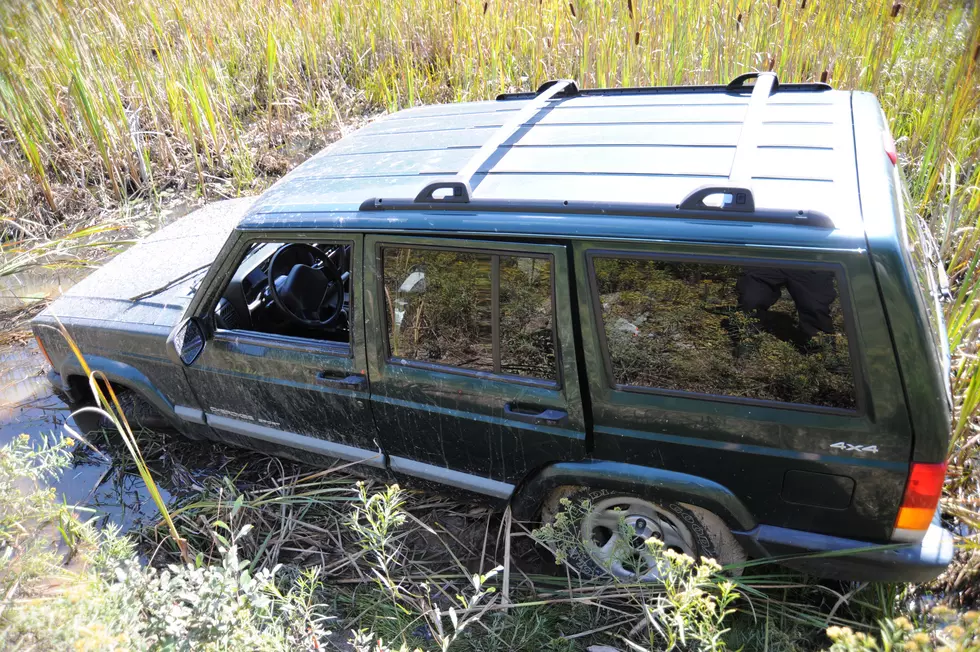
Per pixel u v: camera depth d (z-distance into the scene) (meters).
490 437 2.98
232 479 3.91
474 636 2.95
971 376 3.50
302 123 7.67
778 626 2.83
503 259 2.70
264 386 3.45
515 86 7.13
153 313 3.79
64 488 3.97
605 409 2.72
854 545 2.53
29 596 2.95
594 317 2.62
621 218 2.52
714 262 2.38
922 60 5.82
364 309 3.04
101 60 7.02
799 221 2.28
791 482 2.53
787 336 2.36
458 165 3.09
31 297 5.72
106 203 6.88
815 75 5.88
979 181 4.66
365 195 3.07
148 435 4.30
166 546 3.55
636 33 5.96
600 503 2.93
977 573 2.96
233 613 2.40
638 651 2.78
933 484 2.32
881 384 2.26
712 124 2.94
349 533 3.52
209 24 8.15
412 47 8.04
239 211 4.71
